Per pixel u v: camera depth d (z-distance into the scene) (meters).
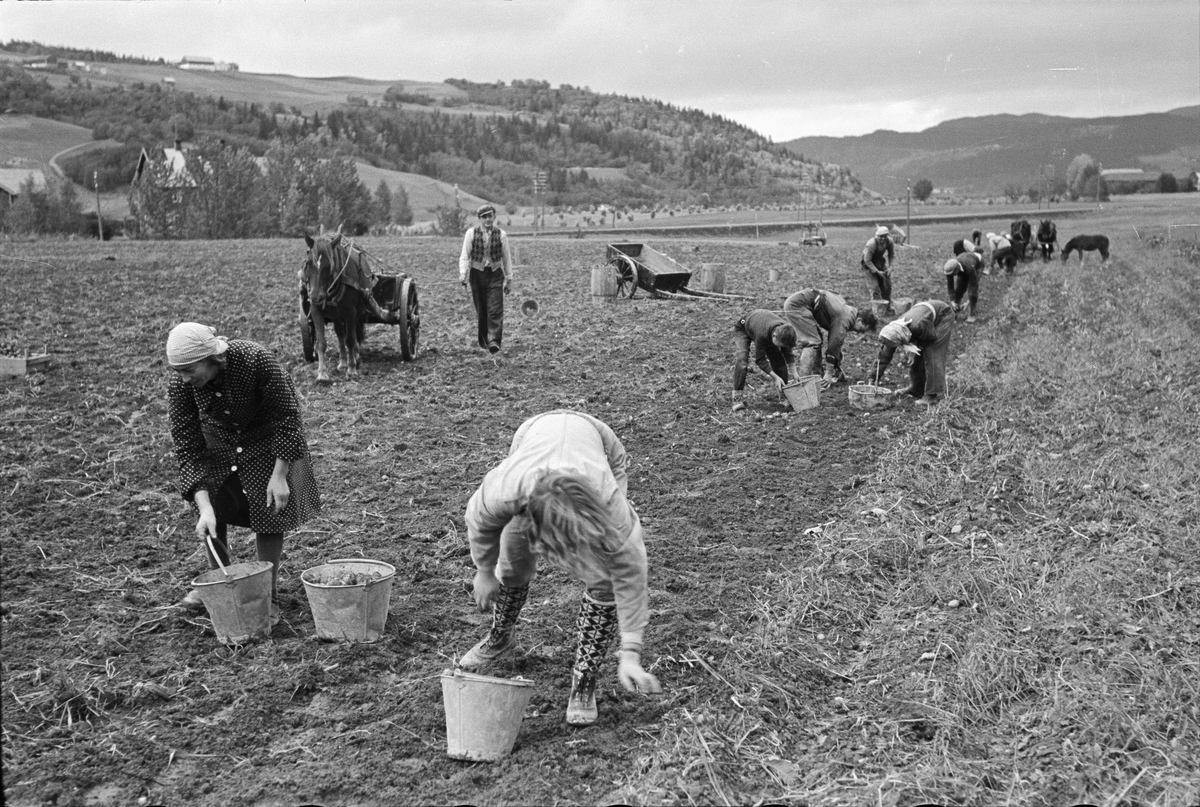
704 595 6.10
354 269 12.04
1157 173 118.06
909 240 54.75
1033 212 82.69
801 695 4.96
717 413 10.77
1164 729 4.62
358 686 4.91
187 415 5.41
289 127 186.12
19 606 5.66
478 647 5.07
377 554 6.62
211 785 4.12
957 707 4.77
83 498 7.56
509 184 192.50
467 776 4.21
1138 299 22.00
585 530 4.02
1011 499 8.02
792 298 12.46
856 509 7.66
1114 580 6.19
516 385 11.98
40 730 4.49
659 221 109.75
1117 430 10.23
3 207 59.78
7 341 13.90
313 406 10.73
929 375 11.28
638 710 4.78
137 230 59.25
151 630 5.45
